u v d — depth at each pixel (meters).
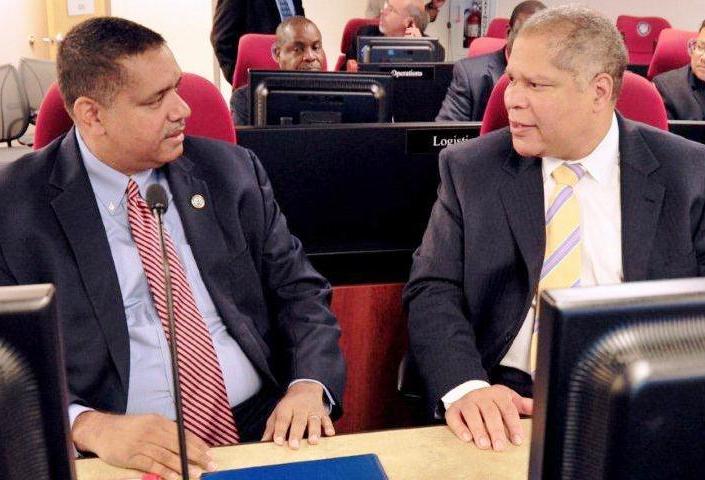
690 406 0.48
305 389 1.25
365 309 1.76
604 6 6.21
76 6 6.31
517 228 1.32
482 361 1.38
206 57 6.37
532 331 1.34
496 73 3.18
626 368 0.49
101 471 0.91
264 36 3.79
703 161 1.35
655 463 0.49
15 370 0.49
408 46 3.48
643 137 1.36
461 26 7.28
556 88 1.22
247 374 1.31
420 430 0.99
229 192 1.34
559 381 0.51
